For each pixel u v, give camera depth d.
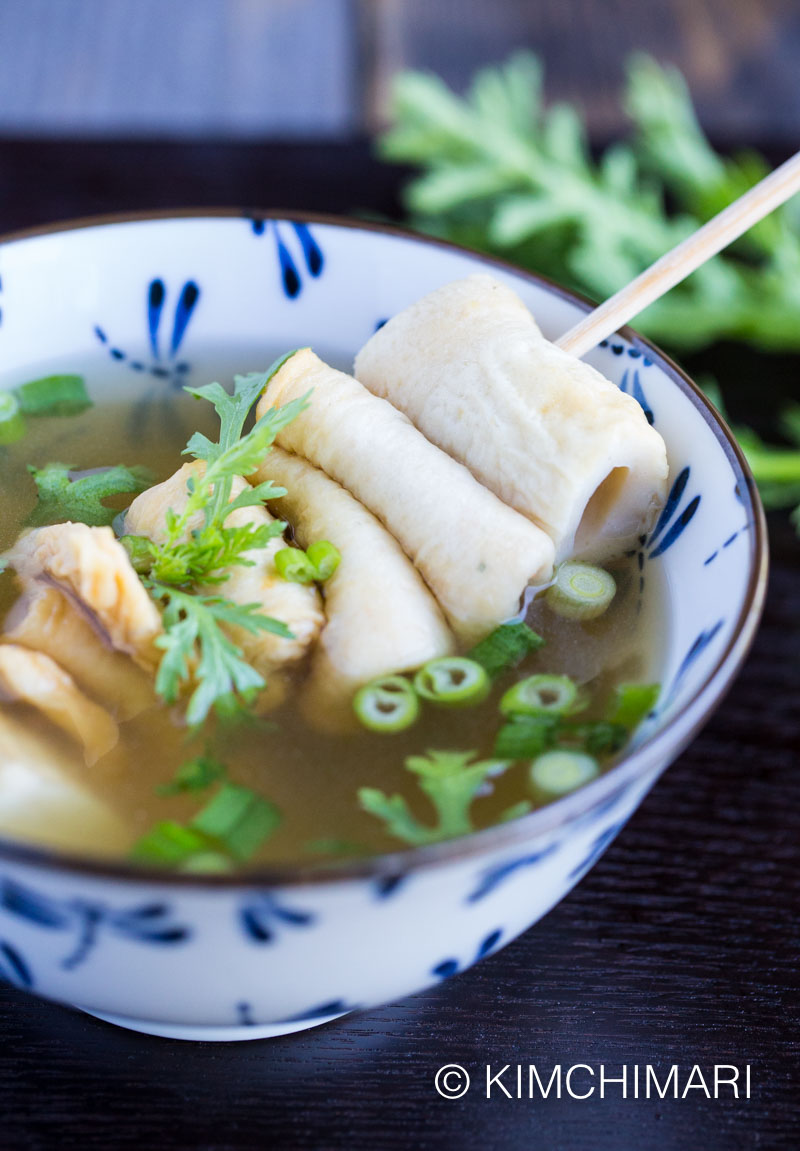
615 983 0.27
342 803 0.24
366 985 0.23
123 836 0.24
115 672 0.26
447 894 0.22
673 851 0.29
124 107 0.48
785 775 0.31
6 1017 0.26
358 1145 0.25
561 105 0.50
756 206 0.28
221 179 0.43
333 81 0.51
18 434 0.31
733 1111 0.25
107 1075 0.25
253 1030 0.25
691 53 0.55
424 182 0.42
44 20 0.53
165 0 0.55
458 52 0.54
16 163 0.43
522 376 0.27
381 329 0.30
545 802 0.24
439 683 0.26
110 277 0.32
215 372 0.32
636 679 0.26
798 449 0.38
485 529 0.26
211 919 0.21
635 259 0.41
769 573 0.35
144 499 0.29
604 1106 0.25
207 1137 0.24
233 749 0.25
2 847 0.21
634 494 0.28
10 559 0.28
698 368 0.40
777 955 0.28
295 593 0.26
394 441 0.28
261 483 0.29
